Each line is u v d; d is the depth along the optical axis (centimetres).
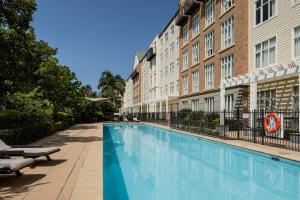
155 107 5338
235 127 2031
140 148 1642
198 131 2239
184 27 3812
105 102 5359
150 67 6006
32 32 1984
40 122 1970
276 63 1877
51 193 584
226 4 2572
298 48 1691
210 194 748
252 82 1884
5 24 1434
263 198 706
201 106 3092
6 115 1448
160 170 1054
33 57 1595
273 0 1931
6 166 633
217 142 1603
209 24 2905
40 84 2591
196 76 3347
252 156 1244
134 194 754
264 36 2012
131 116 5497
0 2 1389
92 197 547
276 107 1861
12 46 1425
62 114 2919
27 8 1458
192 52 3466
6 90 1578
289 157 1028
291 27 1741
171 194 754
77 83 3728
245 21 2225
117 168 1090
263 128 1431
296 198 705
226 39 2556
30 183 668
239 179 905
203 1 3109
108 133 2570
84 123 4212
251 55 2175
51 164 902
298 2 1684
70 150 1213
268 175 948
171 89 4559
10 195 571
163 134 2509
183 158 1296
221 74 2641
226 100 2469
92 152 1147
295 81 1680
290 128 1591
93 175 726
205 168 1070
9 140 1276
